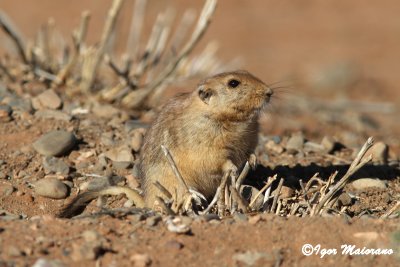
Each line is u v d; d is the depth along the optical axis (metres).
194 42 16.75
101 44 17.00
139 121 15.55
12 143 13.76
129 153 13.43
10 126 14.30
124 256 8.60
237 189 10.56
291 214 10.41
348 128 19.11
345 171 13.34
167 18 21.75
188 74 18.67
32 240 8.89
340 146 15.11
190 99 11.56
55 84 17.38
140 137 13.74
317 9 36.94
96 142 14.08
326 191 11.38
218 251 8.77
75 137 13.78
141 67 17.75
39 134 14.10
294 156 14.32
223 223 9.51
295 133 16.23
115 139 14.28
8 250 8.60
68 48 19.05
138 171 12.99
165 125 11.64
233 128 11.37
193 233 9.16
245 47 31.23
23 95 16.25
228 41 31.84
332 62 28.47
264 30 33.81
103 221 9.59
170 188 11.43
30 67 17.75
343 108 22.84
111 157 13.49
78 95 17.20
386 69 29.39
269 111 12.43
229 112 11.33
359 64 29.69
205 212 10.40
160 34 18.78
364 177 13.07
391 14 36.34
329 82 26.45
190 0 35.50
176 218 9.62
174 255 8.66
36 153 13.39
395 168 13.73
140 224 9.48
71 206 11.49
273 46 31.58
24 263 8.35
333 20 35.50
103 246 8.77
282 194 11.45
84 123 14.77
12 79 17.44
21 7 34.84
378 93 26.16
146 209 10.49
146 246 8.85
